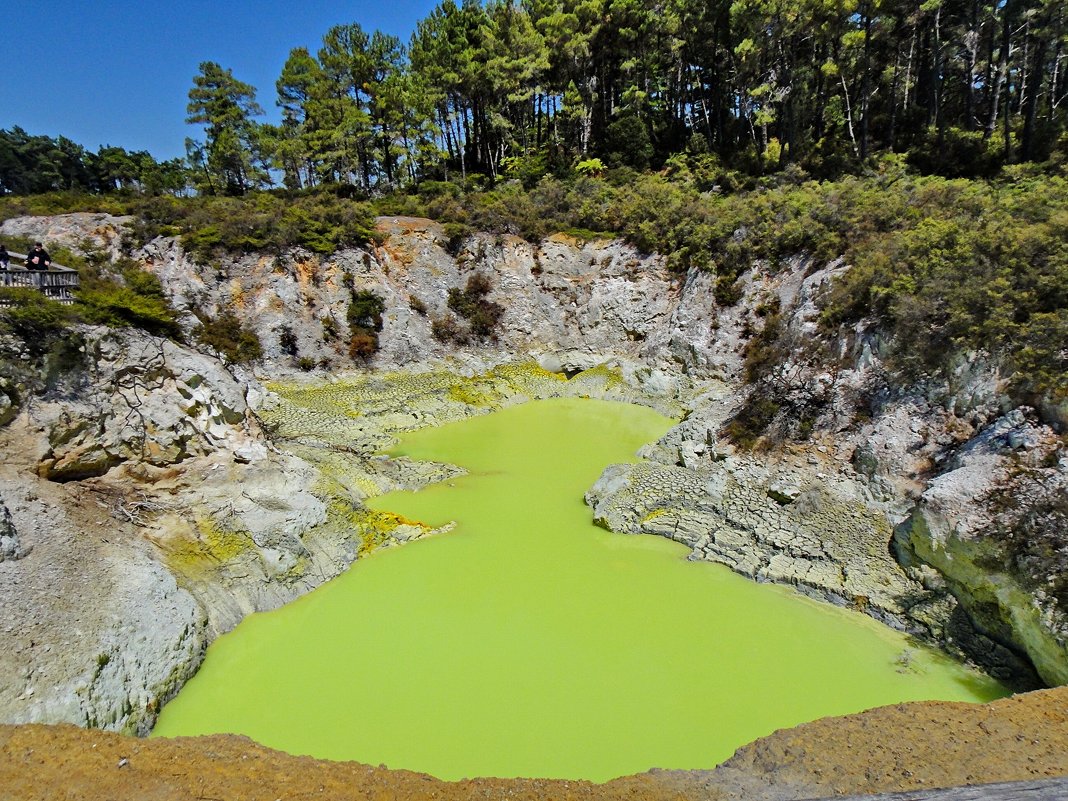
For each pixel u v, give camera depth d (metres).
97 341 15.90
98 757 9.83
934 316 20.47
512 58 48.81
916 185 30.25
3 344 14.41
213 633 14.70
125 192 48.69
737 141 48.19
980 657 14.14
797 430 22.33
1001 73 35.88
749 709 12.79
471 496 23.25
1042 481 14.94
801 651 14.62
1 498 13.28
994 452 16.47
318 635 15.05
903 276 22.09
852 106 44.09
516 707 12.79
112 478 15.82
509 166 51.06
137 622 13.14
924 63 42.78
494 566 18.34
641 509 21.06
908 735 10.65
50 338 15.12
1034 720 10.70
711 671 13.93
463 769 11.23
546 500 22.98
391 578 17.64
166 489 16.44
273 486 18.03
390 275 37.72
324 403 31.61
